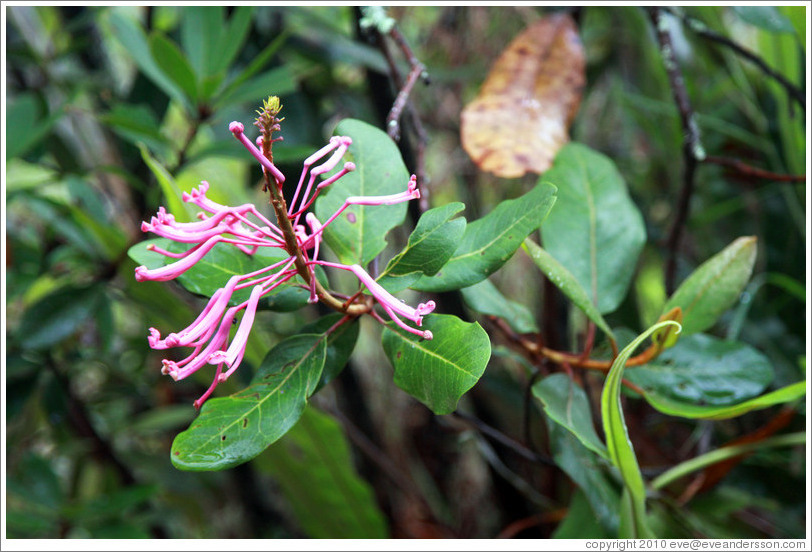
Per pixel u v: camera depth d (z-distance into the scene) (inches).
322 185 18.4
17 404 30.1
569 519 24.5
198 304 32.2
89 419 34.4
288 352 19.5
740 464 28.5
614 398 19.8
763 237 32.2
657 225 35.5
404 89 23.1
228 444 18.4
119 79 40.8
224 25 28.9
